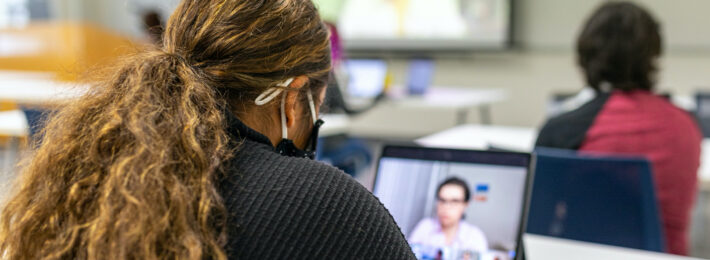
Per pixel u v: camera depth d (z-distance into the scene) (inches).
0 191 23.4
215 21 22.9
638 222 52.2
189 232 18.6
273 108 24.0
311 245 20.1
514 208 36.5
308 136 26.2
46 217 20.3
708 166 78.2
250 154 21.9
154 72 21.7
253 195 20.6
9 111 108.4
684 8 179.6
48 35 233.0
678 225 57.3
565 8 192.9
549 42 197.3
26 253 20.4
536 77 201.5
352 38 224.5
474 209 37.3
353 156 108.0
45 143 22.4
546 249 44.2
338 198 21.1
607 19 58.4
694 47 180.1
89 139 20.9
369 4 220.2
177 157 19.6
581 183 53.6
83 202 19.8
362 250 20.6
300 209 20.5
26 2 252.5
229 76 22.5
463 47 208.1
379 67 163.2
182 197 18.8
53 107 24.8
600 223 53.8
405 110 228.8
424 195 38.7
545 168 54.8
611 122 56.5
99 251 18.5
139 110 20.3
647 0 184.1
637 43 57.1
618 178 51.9
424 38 213.9
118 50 27.0
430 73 173.0
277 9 23.2
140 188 18.7
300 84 24.0
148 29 28.4
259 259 19.7
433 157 39.3
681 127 56.6
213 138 20.8
